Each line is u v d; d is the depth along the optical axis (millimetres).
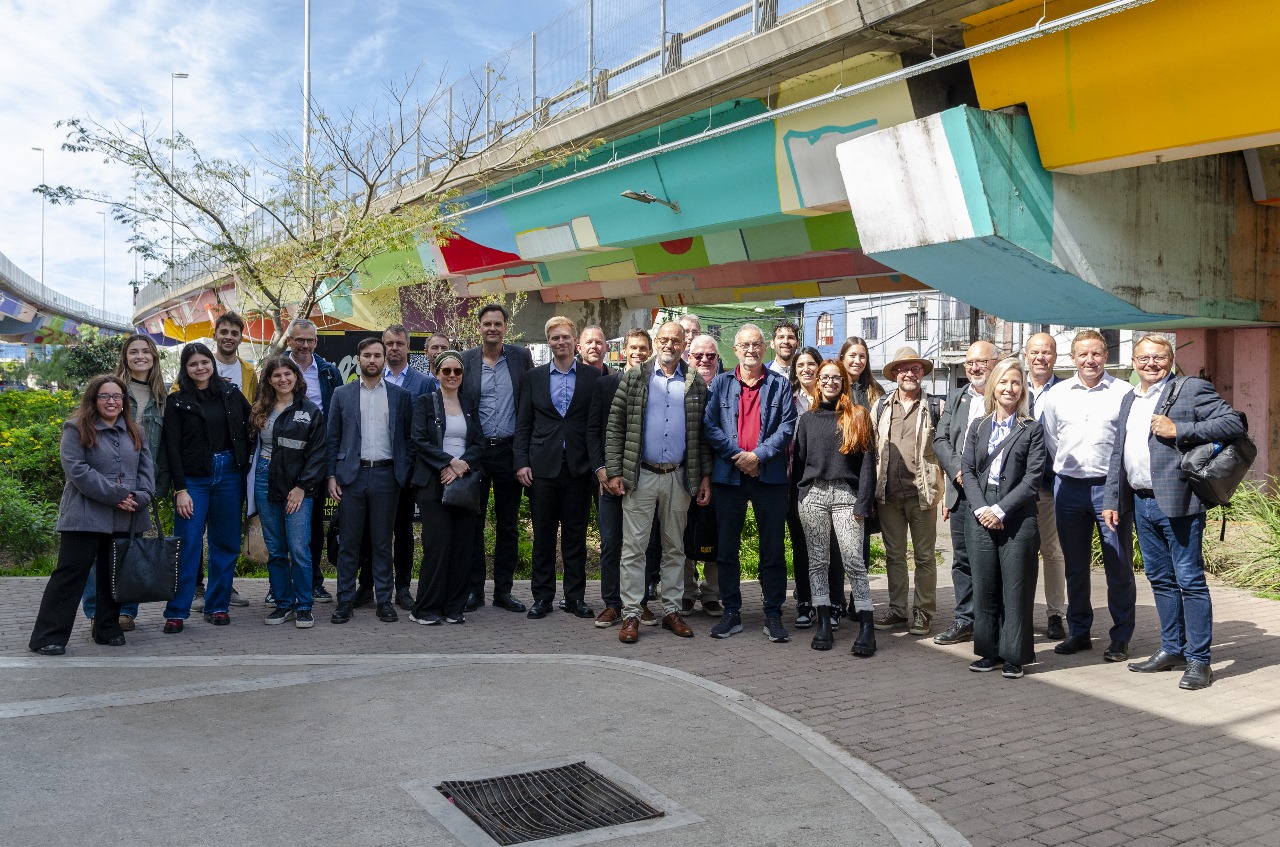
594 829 3721
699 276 22750
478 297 24031
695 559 7684
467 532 7445
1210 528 11086
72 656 6086
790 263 20062
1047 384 7332
